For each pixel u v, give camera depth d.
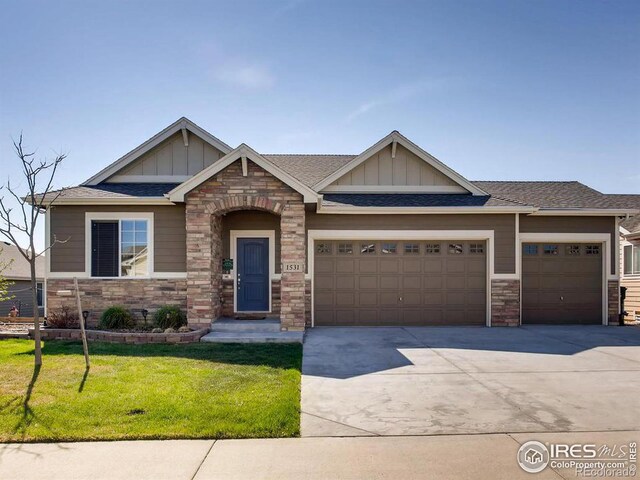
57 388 6.55
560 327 13.04
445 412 5.88
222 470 4.31
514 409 5.98
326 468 4.35
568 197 15.05
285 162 16.80
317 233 13.04
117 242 12.32
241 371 7.61
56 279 12.20
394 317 13.18
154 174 14.38
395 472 4.28
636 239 17.50
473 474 4.25
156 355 8.84
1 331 11.62
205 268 11.36
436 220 13.20
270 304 13.06
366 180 14.70
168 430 5.11
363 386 7.00
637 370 7.99
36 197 11.70
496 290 13.16
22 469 4.33
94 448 4.77
